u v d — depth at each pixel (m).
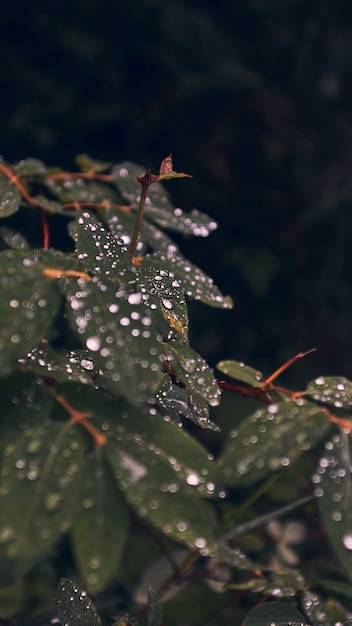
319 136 2.51
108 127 2.28
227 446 0.40
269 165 2.47
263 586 0.53
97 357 0.39
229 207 2.41
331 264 2.35
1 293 0.40
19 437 0.39
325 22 2.58
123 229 0.59
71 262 0.41
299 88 2.52
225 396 1.62
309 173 2.47
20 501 0.37
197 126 2.42
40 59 2.29
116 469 0.38
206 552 0.38
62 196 0.62
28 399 0.40
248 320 2.33
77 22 2.33
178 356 0.44
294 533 0.68
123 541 0.37
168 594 0.66
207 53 2.40
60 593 0.48
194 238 2.36
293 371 2.29
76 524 0.37
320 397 0.44
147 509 0.38
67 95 2.24
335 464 0.40
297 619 0.47
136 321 0.40
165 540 0.85
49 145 2.20
